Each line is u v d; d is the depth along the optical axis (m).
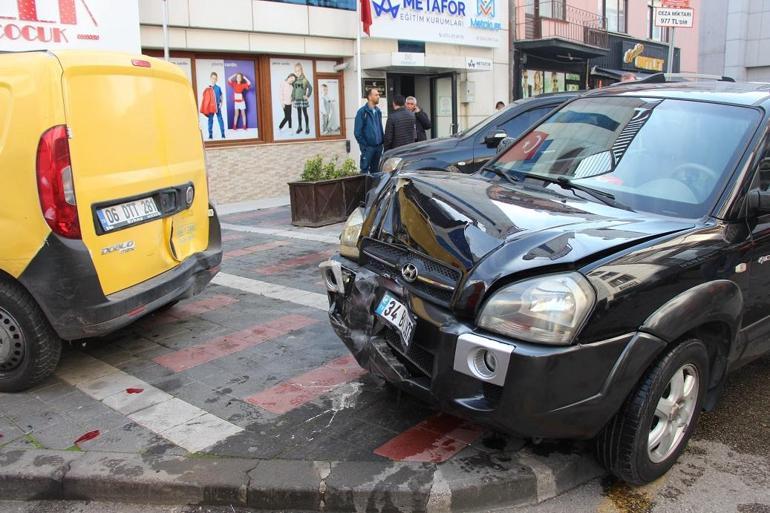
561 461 3.29
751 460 3.48
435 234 3.28
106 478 3.24
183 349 4.96
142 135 4.62
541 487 3.17
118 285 4.37
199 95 12.25
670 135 3.90
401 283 3.33
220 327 5.43
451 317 3.02
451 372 2.96
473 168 8.18
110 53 4.39
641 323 2.91
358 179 10.21
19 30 9.11
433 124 17.08
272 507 3.15
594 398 2.82
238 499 3.17
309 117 14.00
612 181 3.84
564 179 4.01
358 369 4.52
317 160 9.97
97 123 4.18
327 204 9.83
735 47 29.34
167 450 3.51
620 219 3.38
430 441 3.53
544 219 3.29
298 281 6.77
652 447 3.17
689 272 3.11
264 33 12.66
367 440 3.56
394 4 14.73
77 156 4.00
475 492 3.08
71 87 3.99
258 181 13.10
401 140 11.41
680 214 3.49
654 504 3.12
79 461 3.39
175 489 3.20
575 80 21.92
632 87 4.60
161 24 11.20
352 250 3.88
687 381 3.28
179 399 4.13
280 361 4.70
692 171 3.66
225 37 12.13
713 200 3.47
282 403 4.04
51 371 4.29
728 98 3.98
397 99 11.38
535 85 20.05
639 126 4.07
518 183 4.11
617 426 3.04
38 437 3.68
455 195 3.54
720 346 3.46
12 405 4.11
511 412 2.79
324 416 3.85
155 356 4.84
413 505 3.06
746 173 3.53
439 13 15.85
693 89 4.27
